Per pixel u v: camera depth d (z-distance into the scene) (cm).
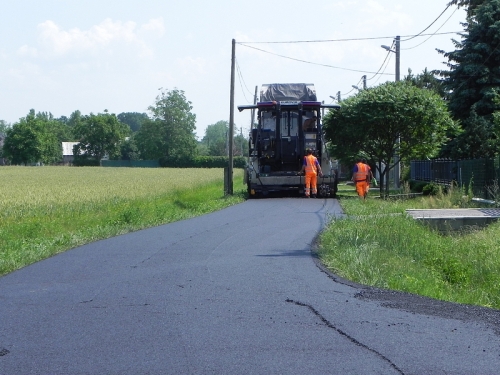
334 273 1062
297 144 2981
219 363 614
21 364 623
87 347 672
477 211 2105
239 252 1285
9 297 921
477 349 649
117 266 1159
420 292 1017
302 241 1431
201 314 796
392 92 3083
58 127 17812
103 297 906
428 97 3086
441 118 3094
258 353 641
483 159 2691
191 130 12975
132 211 2033
